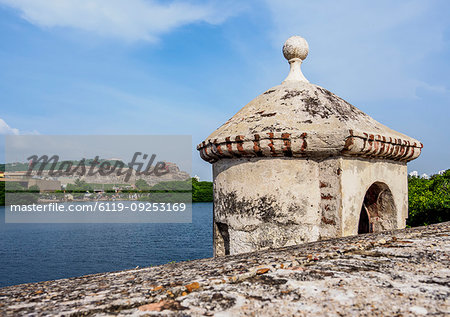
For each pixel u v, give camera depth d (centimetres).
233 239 424
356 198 397
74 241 2516
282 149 382
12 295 177
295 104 425
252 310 132
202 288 161
